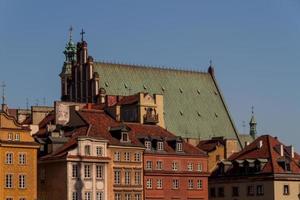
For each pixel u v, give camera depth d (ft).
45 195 551.18
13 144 521.24
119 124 598.75
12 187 518.37
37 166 556.10
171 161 606.14
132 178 577.02
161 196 593.83
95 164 553.23
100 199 554.05
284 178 642.63
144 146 588.91
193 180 618.03
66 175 538.06
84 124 580.30
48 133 581.94
